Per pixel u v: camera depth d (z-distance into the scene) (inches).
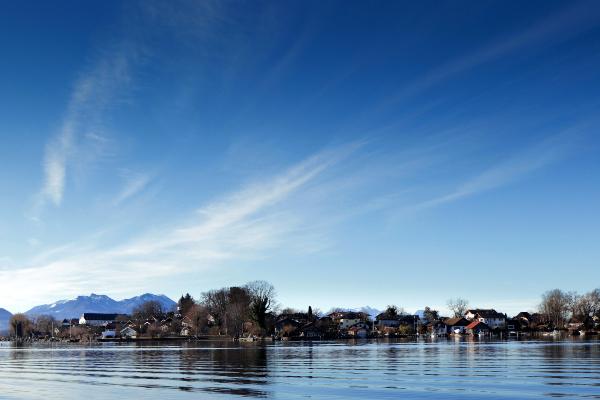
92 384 2440.9
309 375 2694.4
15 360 4618.6
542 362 3292.3
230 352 5167.3
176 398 1975.9
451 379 2438.5
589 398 1849.2
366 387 2210.9
